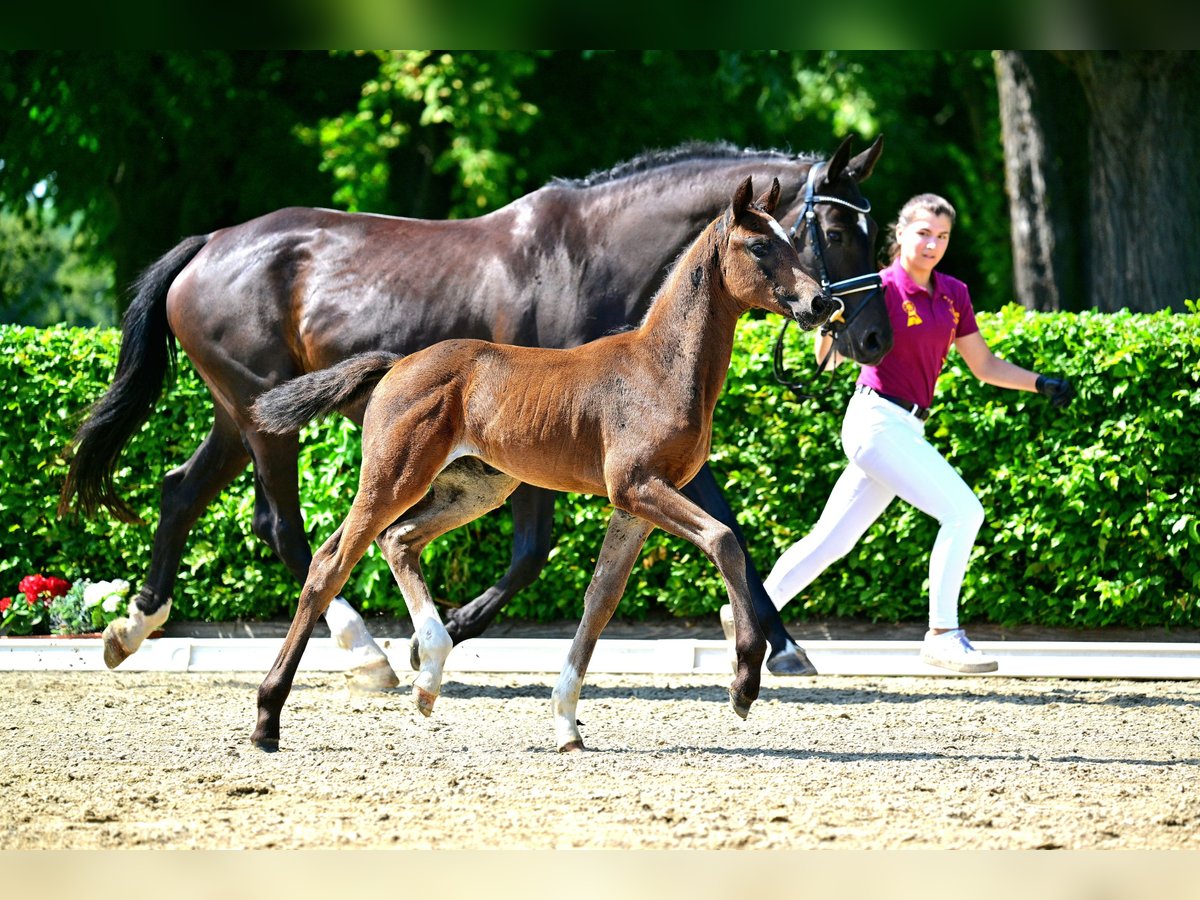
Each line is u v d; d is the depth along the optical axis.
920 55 24.66
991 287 27.66
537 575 10.30
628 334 7.88
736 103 25.50
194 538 12.38
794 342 11.73
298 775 7.19
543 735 8.50
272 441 10.50
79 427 10.96
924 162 27.86
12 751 7.90
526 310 10.05
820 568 10.05
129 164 23.83
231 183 24.44
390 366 8.33
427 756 7.75
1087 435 11.55
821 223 9.45
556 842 5.79
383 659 9.69
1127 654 10.84
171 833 5.95
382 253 10.44
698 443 7.60
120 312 23.39
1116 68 15.94
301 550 10.64
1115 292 16.28
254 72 23.77
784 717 9.18
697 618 12.44
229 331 10.55
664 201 10.01
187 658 11.31
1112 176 16.25
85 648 11.45
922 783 6.98
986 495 11.64
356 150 22.84
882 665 10.95
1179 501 11.47
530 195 10.49
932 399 10.64
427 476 7.89
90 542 12.61
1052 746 8.14
